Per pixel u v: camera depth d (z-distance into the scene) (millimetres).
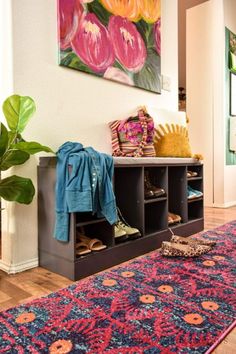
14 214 1576
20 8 1595
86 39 1924
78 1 1871
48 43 1736
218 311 1098
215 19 3699
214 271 1512
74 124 1891
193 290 1285
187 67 3986
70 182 1435
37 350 880
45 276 1513
